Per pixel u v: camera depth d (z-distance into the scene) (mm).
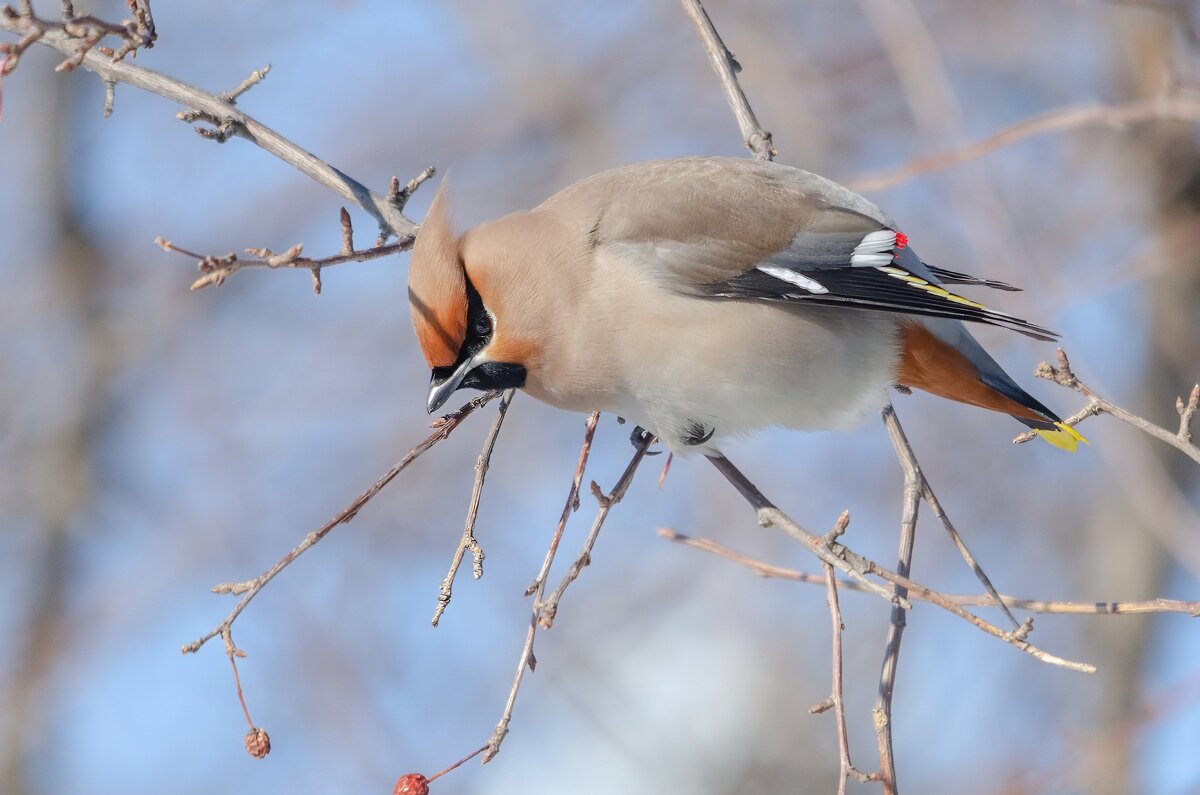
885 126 15039
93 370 15891
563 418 14898
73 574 15602
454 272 7945
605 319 8125
